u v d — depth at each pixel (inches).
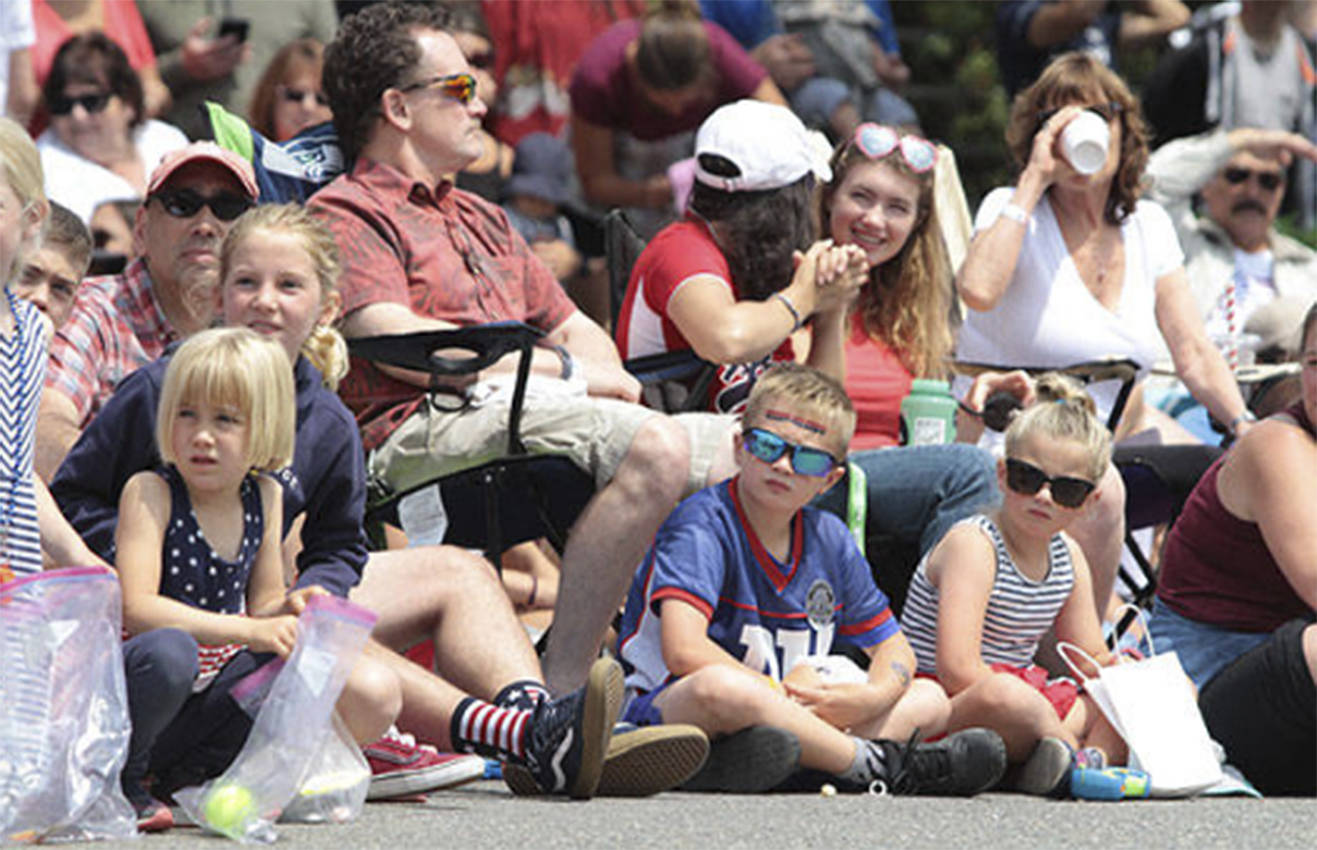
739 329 685.3
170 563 481.1
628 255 778.8
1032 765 583.5
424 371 632.4
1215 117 1269.7
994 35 1440.7
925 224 778.2
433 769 517.7
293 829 457.7
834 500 674.2
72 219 620.7
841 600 605.0
